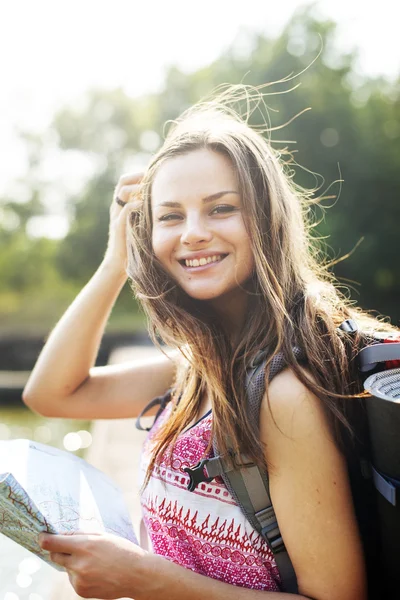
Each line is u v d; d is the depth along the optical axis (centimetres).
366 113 2128
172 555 125
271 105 1977
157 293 132
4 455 133
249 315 129
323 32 2103
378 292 1936
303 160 1986
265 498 113
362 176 1978
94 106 3189
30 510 112
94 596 115
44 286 3569
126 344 1650
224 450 114
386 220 1980
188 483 121
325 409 112
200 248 123
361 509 115
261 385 113
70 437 893
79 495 131
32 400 170
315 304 125
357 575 110
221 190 123
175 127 140
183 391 142
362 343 123
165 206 127
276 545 114
